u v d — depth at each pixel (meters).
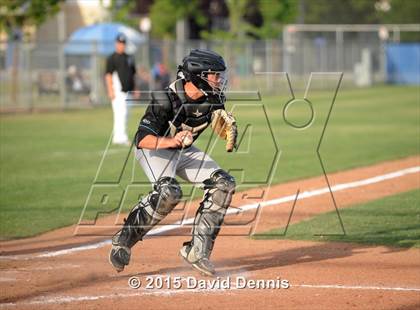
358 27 133.25
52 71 85.56
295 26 126.94
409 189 34.00
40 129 62.47
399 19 156.50
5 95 84.12
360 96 100.50
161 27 126.12
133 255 22.39
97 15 120.38
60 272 20.53
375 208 29.61
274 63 109.06
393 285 18.91
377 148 49.09
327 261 21.53
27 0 78.56
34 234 25.72
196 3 127.81
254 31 121.50
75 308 17.16
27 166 41.53
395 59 131.62
